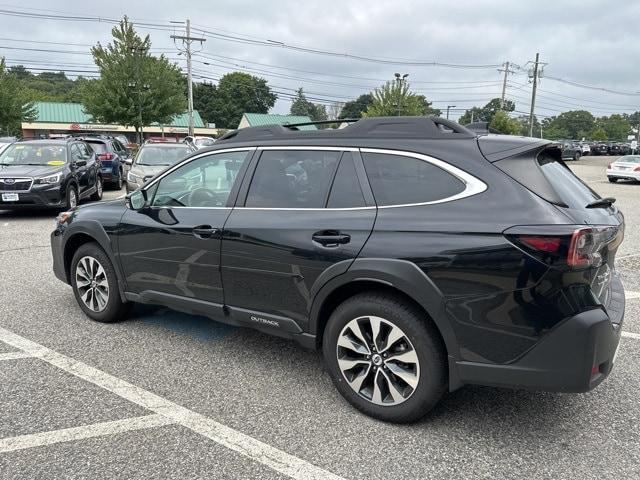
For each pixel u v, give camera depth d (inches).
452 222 112.0
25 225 401.7
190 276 154.8
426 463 108.3
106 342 171.5
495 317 106.9
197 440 116.2
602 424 123.8
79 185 473.1
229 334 180.2
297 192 136.9
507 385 108.9
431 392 116.0
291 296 133.8
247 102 3786.9
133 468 106.1
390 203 121.8
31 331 180.4
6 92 1526.8
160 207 164.4
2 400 132.2
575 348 102.5
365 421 124.4
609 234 111.0
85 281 190.4
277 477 103.7
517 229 104.9
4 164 446.9
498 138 121.7
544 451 112.7
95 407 129.7
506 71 2445.9
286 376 148.5
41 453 110.7
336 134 135.6
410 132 127.5
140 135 1437.0
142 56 1401.3
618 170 943.7
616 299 125.3
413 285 113.0
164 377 146.9
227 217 145.4
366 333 124.3
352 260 120.8
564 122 4945.9
